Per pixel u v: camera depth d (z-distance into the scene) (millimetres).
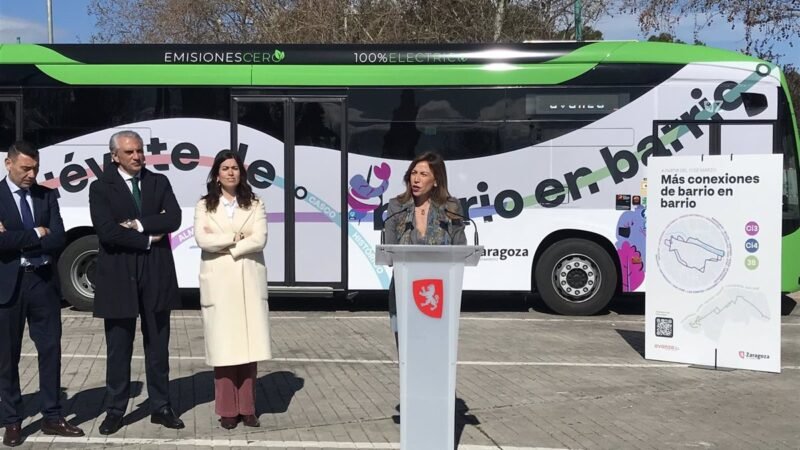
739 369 7609
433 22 22297
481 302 12008
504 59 10453
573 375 7406
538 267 10555
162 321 5703
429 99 10492
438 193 5305
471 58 10477
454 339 4816
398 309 4859
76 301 10836
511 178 10438
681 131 10328
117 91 10539
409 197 5367
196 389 6844
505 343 8883
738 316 7617
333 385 7000
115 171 5488
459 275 4805
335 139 10539
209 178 5742
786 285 10266
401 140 10500
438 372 4824
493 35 21984
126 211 5438
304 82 10523
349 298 11609
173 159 10555
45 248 5359
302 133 10547
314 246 10570
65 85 10516
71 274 10773
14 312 5309
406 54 10539
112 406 5613
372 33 22406
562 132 10406
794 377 7367
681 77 10305
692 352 7816
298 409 6254
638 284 10398
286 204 10547
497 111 10453
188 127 10539
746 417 6090
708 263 7734
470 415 6133
